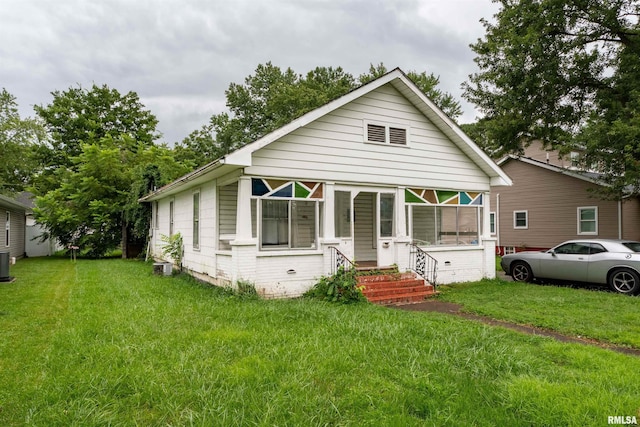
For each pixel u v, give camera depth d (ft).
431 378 13.14
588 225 61.98
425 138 38.58
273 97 114.42
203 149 129.49
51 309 24.72
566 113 55.77
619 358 15.56
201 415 10.68
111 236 74.79
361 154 34.71
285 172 31.07
